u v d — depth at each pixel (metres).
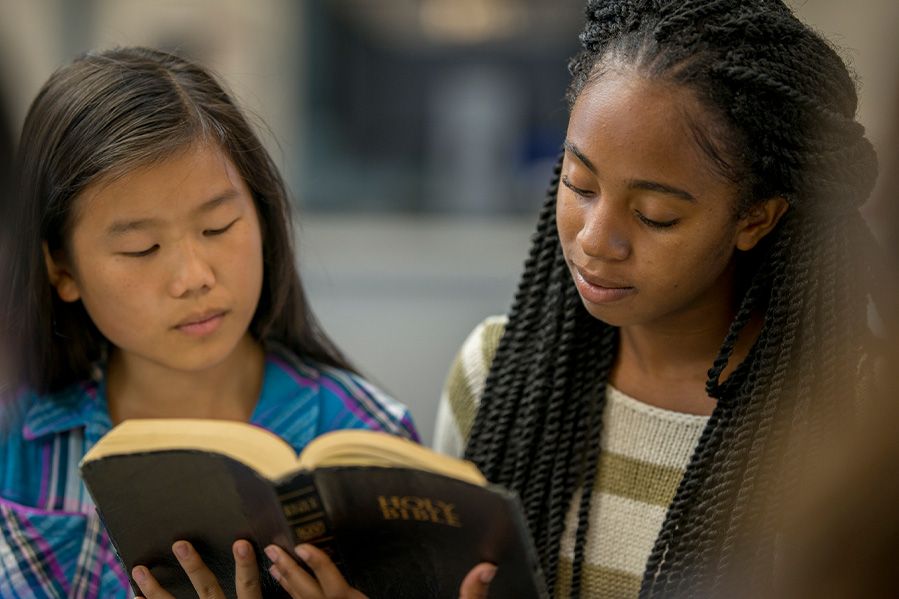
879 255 1.48
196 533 1.51
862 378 1.51
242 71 4.92
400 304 5.35
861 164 1.47
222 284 1.78
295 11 4.92
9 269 1.87
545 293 1.84
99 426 1.90
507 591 1.45
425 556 1.46
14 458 1.90
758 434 1.57
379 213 5.31
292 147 5.13
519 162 5.08
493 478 1.85
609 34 1.55
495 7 4.74
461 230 5.29
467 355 1.98
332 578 1.45
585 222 1.53
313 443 1.42
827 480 0.93
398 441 1.40
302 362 2.07
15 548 1.84
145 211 1.69
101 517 1.50
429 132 5.12
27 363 1.91
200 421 1.47
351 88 5.07
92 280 1.76
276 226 1.96
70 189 1.72
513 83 4.91
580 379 1.79
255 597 1.54
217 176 1.74
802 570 0.93
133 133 1.69
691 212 1.46
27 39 4.54
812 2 2.44
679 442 1.70
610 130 1.45
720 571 1.57
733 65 1.42
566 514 1.77
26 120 1.83
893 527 0.88
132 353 1.92
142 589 1.57
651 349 1.72
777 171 1.46
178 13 4.83
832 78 1.50
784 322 1.57
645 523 1.70
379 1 4.84
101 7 4.71
